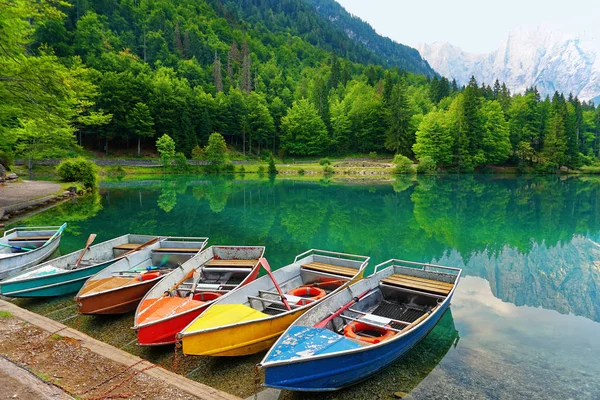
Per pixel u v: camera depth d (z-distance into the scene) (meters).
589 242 16.20
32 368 4.67
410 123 74.00
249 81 108.44
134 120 59.56
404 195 31.89
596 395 5.39
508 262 13.05
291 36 194.75
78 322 7.39
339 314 6.68
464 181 47.94
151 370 4.73
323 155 81.31
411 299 7.91
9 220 17.33
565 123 67.88
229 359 6.15
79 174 30.08
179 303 6.70
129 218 19.05
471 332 7.46
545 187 40.84
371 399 5.18
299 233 16.61
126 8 117.75
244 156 73.94
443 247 14.90
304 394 5.28
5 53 15.03
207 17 151.50
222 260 9.75
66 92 17.22
